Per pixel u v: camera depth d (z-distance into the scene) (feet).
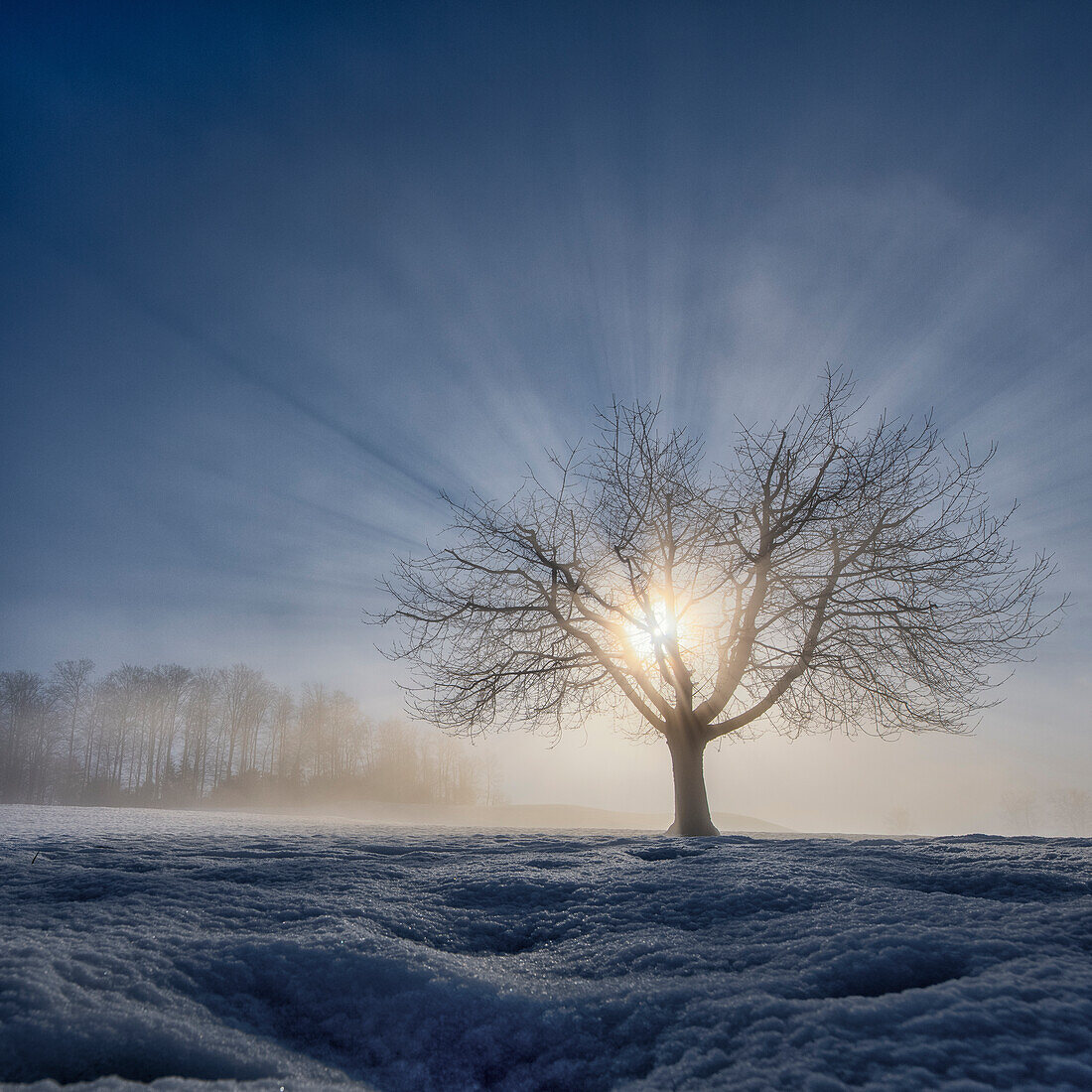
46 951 7.13
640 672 37.24
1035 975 6.47
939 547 35.76
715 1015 6.12
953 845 19.21
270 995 6.91
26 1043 5.32
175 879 12.30
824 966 7.09
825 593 35.50
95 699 191.31
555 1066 5.79
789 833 33.37
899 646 35.47
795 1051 5.23
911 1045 5.16
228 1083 4.91
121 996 6.32
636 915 10.07
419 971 7.23
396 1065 5.92
